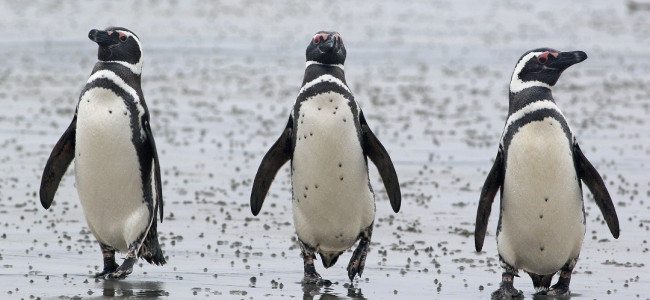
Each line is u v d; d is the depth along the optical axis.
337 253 24.50
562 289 22.28
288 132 24.00
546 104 21.44
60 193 32.34
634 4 119.88
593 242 27.12
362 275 23.69
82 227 27.88
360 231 23.95
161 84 60.56
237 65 70.38
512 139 21.56
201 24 96.12
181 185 34.16
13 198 31.33
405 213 30.66
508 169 21.59
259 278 22.98
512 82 22.05
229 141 43.00
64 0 114.12
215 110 51.34
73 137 24.03
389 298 21.27
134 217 23.25
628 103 55.12
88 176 22.94
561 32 95.69
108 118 22.67
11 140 41.72
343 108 22.91
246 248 26.11
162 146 41.44
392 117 49.91
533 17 109.19
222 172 36.62
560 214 21.44
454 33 93.75
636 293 21.97
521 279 24.50
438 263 24.84
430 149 41.75
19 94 54.94
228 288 21.81
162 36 86.62
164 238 26.91
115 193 23.02
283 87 60.31
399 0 124.31
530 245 21.83
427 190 34.09
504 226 22.02
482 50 81.94
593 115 50.78
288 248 26.27
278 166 24.66
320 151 22.81
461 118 50.09
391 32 93.19
